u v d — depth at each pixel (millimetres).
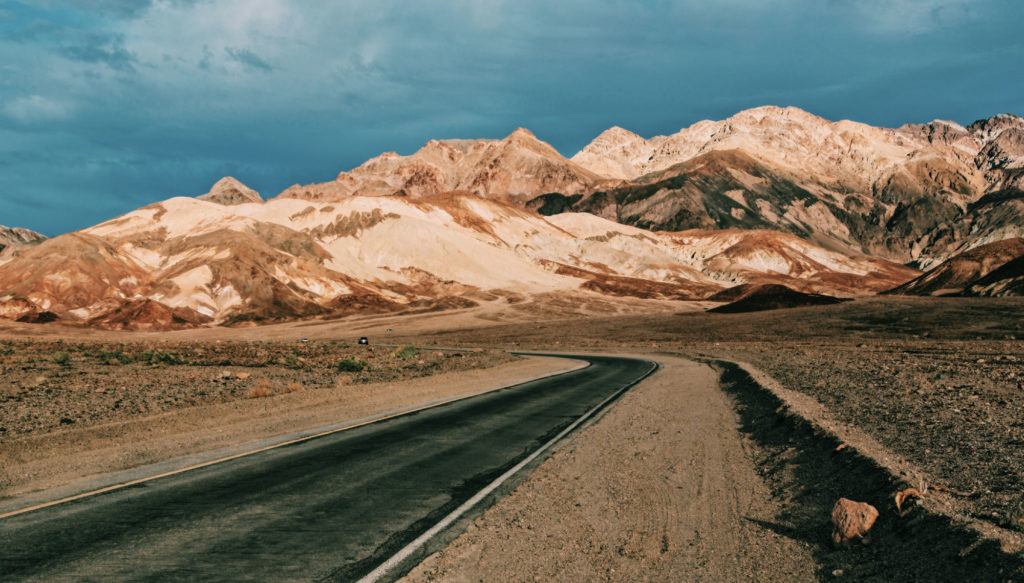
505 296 185000
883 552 5594
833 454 8922
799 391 17922
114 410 15953
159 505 7160
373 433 12359
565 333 89750
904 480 6816
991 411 12469
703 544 6223
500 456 10305
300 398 17797
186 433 11977
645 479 8766
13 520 6551
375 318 148250
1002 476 7270
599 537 6363
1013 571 4461
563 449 10836
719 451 11008
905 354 33250
